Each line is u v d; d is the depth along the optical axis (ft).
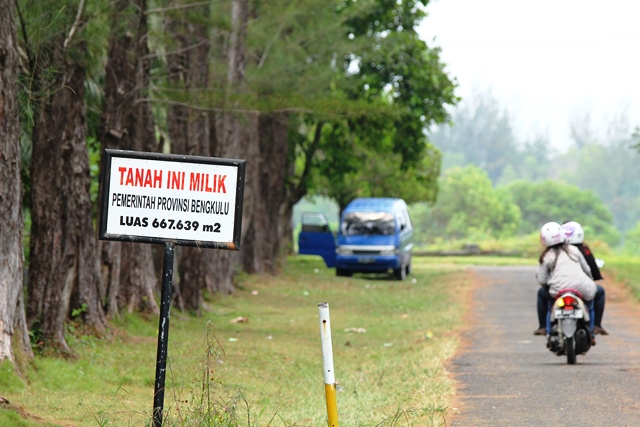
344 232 215.10
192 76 116.37
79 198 82.84
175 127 117.39
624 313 128.88
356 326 120.98
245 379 74.43
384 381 72.13
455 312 134.00
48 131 72.95
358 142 238.68
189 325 108.68
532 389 63.16
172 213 39.29
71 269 83.61
